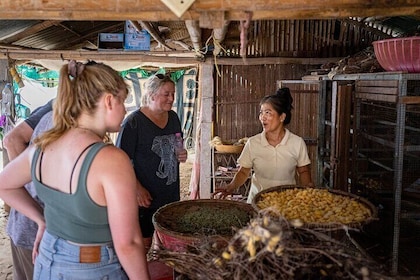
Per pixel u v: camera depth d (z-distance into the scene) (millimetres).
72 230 1350
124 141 2561
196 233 1626
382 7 1434
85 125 1370
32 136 2020
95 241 1356
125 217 1277
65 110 1360
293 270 1041
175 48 5227
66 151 1328
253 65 4867
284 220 1117
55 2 1419
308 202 2045
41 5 1419
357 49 4789
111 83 1351
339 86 3219
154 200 2689
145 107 2703
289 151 2604
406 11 1445
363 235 2975
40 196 1407
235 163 5055
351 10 1456
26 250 2146
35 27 4184
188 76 10180
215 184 4977
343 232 1798
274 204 1973
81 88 1335
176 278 1333
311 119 4898
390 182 3193
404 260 2859
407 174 3125
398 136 2463
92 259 1357
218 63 4809
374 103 3436
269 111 2557
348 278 1069
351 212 1866
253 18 1494
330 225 1457
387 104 3389
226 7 1418
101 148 1297
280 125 2605
